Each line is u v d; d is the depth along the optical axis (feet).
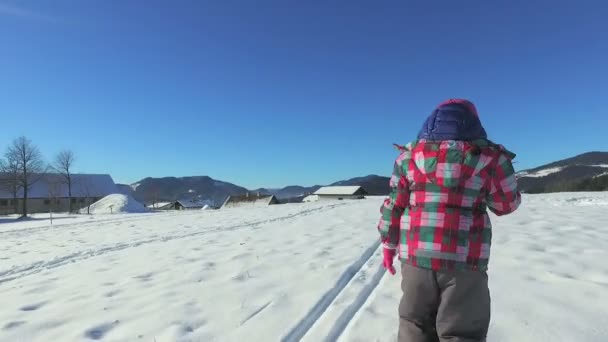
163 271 22.11
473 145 7.80
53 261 29.37
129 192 346.74
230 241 31.53
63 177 262.47
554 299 13.88
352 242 27.32
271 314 14.19
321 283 17.42
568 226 29.45
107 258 28.35
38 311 16.39
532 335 11.36
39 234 57.00
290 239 30.55
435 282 7.89
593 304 13.32
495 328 11.87
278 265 21.48
